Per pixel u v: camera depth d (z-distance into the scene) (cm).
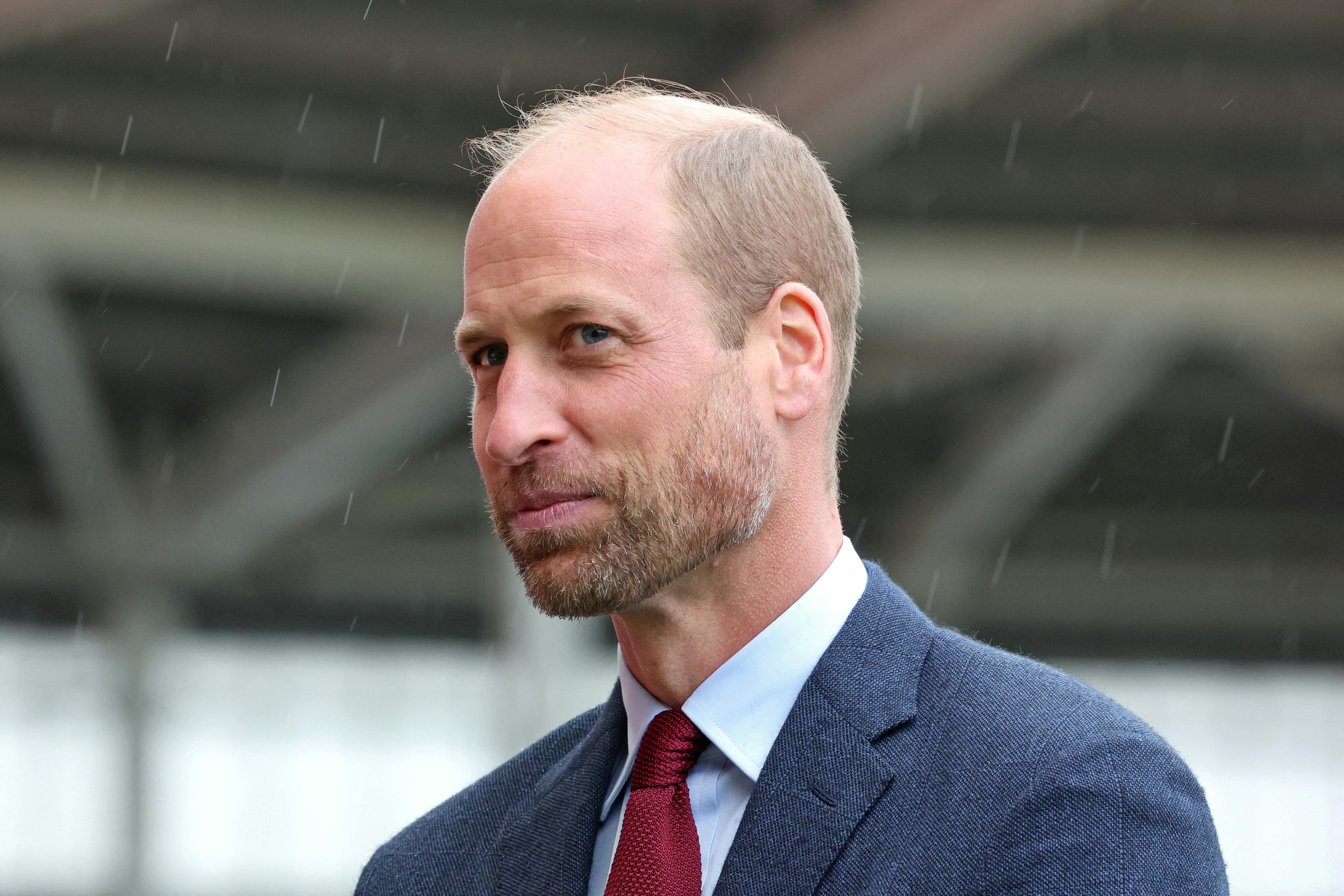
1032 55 2309
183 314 3275
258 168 2786
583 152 427
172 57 2475
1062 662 5650
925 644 443
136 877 4925
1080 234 3080
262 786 5259
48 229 2783
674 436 406
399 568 4969
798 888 395
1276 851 5612
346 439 3341
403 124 2659
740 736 427
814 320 438
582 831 447
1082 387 3503
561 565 406
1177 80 2633
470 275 428
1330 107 2719
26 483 4334
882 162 2836
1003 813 385
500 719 3847
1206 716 5703
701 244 421
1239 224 3094
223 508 3716
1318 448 4341
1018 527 4625
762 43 2392
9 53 2305
